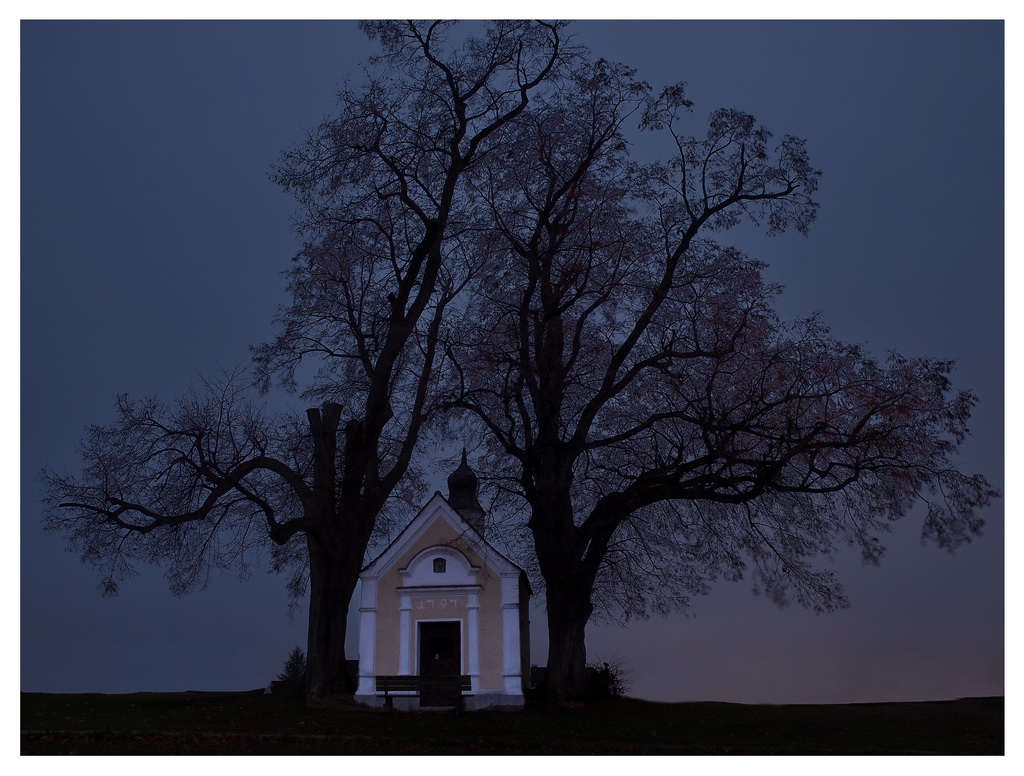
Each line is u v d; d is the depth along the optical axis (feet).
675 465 90.17
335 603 101.04
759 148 102.42
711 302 99.04
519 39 110.22
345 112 108.06
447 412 104.01
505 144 106.83
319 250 115.96
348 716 87.15
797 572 94.43
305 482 111.34
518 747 71.51
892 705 94.89
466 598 100.78
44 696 104.94
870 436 82.17
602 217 104.22
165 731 77.56
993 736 77.41
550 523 97.50
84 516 97.55
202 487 100.01
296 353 121.60
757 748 71.56
